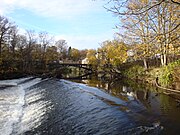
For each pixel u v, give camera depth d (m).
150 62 39.34
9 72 50.94
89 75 69.44
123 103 20.17
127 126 13.21
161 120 13.77
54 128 14.05
